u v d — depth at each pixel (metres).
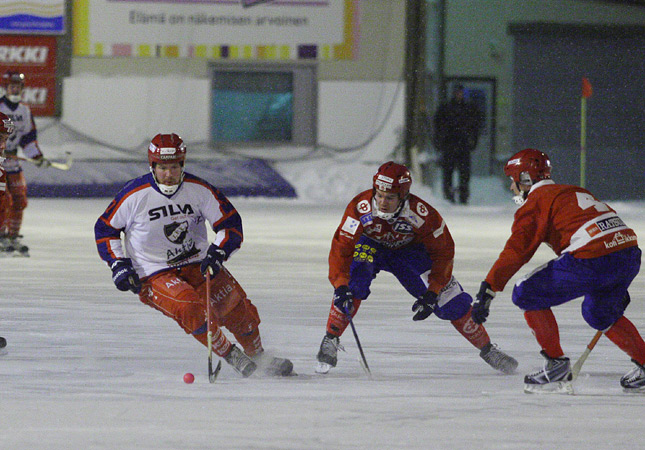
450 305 16.81
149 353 18.25
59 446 11.66
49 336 19.80
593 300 15.14
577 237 14.80
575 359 17.92
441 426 12.81
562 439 12.17
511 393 15.12
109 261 15.90
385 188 15.94
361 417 13.30
